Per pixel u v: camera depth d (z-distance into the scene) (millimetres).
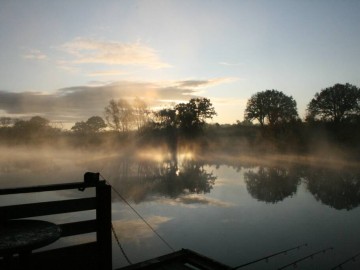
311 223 11656
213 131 72875
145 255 8406
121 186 20500
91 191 17797
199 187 20156
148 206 14531
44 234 3527
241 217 12516
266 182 22484
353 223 11609
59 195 16516
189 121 66562
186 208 14117
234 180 23516
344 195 17594
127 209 13922
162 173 28125
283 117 58469
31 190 4320
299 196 17359
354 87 59750
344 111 58969
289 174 26922
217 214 12969
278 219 12156
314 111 62812
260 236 10031
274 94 77438
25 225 3869
